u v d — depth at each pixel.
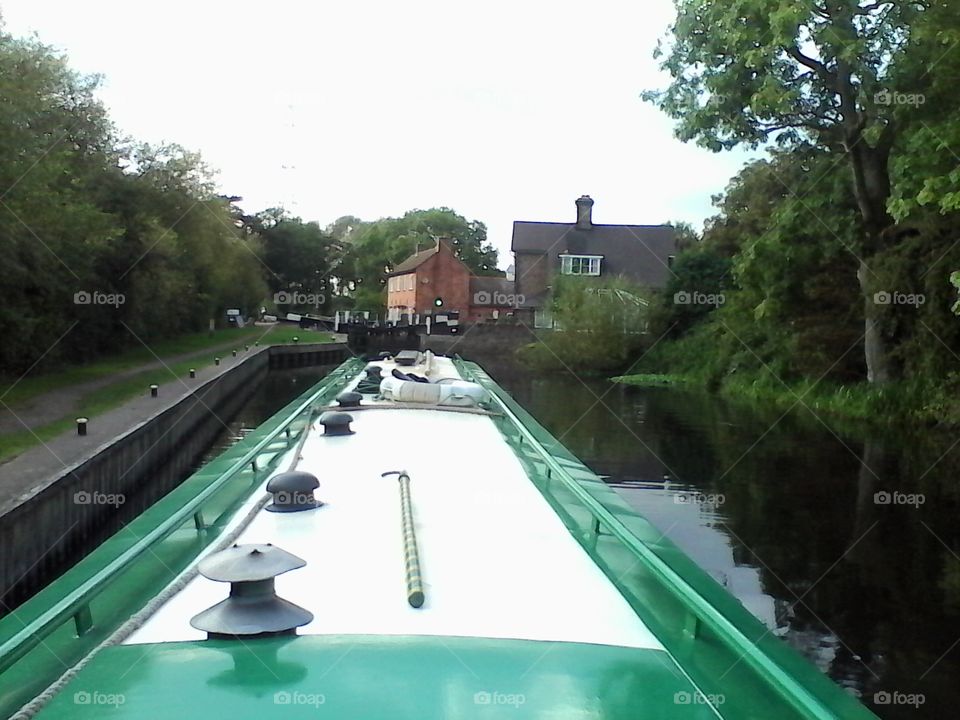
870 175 15.77
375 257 57.91
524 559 2.87
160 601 2.32
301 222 49.56
